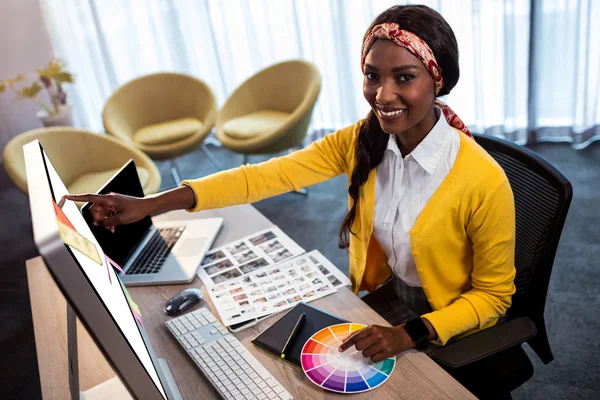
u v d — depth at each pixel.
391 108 1.07
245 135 3.16
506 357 1.22
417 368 1.01
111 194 1.21
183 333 1.16
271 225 1.58
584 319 2.03
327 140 1.42
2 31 4.23
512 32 3.18
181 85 3.65
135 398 0.72
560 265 2.34
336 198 3.27
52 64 3.82
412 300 1.38
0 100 4.37
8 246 3.32
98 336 0.67
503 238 1.12
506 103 3.37
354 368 1.01
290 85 3.37
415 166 1.18
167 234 1.56
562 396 1.72
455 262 1.22
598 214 2.63
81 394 1.02
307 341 1.09
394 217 1.23
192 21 4.14
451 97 3.51
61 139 2.88
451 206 1.14
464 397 0.94
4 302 2.73
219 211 1.70
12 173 2.56
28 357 2.30
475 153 1.14
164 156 3.38
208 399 1.00
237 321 1.18
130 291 1.35
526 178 1.23
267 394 0.97
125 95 3.61
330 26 3.70
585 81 3.12
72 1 4.16
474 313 1.13
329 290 1.26
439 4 3.26
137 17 4.18
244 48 4.08
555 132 3.42
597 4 2.97
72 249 0.65
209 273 1.38
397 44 1.02
